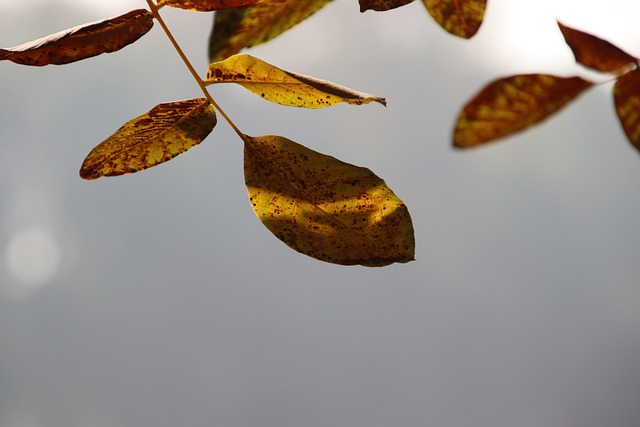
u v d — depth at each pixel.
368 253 0.53
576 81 0.47
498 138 0.46
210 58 0.51
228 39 0.51
